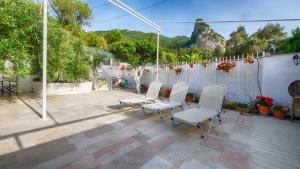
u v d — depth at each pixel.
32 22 6.12
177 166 2.56
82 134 3.73
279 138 3.69
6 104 6.44
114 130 4.04
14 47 5.47
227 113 5.94
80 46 9.73
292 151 3.09
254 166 2.59
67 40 8.30
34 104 6.60
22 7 5.75
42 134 3.67
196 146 3.25
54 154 2.83
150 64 11.95
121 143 3.33
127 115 5.42
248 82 6.62
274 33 29.36
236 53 30.34
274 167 2.58
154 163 2.63
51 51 7.27
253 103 6.25
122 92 11.07
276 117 5.35
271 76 5.93
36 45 6.95
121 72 14.57
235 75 7.01
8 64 5.84
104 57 12.73
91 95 9.49
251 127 4.42
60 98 8.24
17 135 3.57
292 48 7.71
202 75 8.21
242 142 3.47
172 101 6.04
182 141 3.47
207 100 4.90
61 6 21.69
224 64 7.04
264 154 2.97
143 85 11.68
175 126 4.40
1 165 2.45
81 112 5.64
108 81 13.35
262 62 6.20
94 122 4.61
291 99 5.51
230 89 7.17
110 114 5.49
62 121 4.61
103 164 2.57
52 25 7.31
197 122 3.60
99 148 3.09
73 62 9.27
